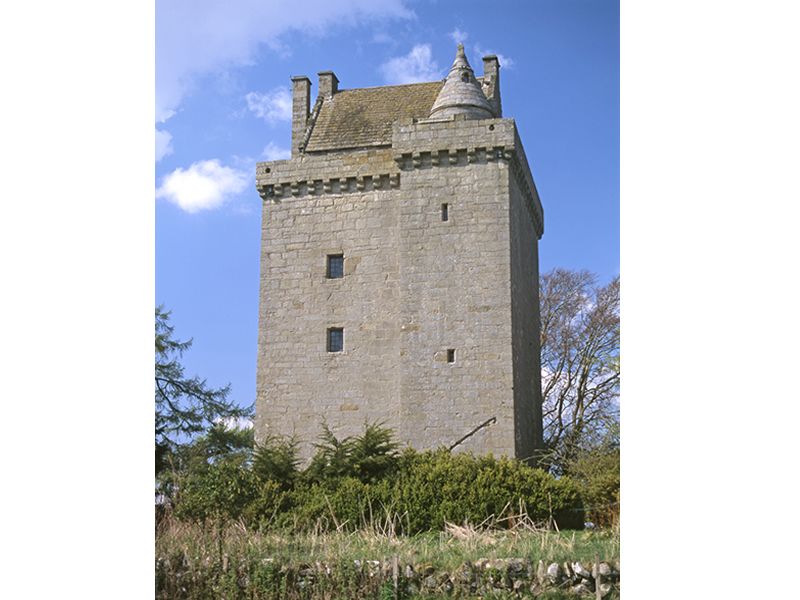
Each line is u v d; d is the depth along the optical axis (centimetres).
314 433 3138
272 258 3322
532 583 1594
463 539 1973
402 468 2486
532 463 3183
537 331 3700
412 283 3073
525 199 3453
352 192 3303
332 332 3225
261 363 3244
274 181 3362
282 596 1623
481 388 2944
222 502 2384
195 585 1662
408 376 3002
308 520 2242
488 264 3033
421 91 3622
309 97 3691
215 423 4025
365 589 1616
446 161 3134
